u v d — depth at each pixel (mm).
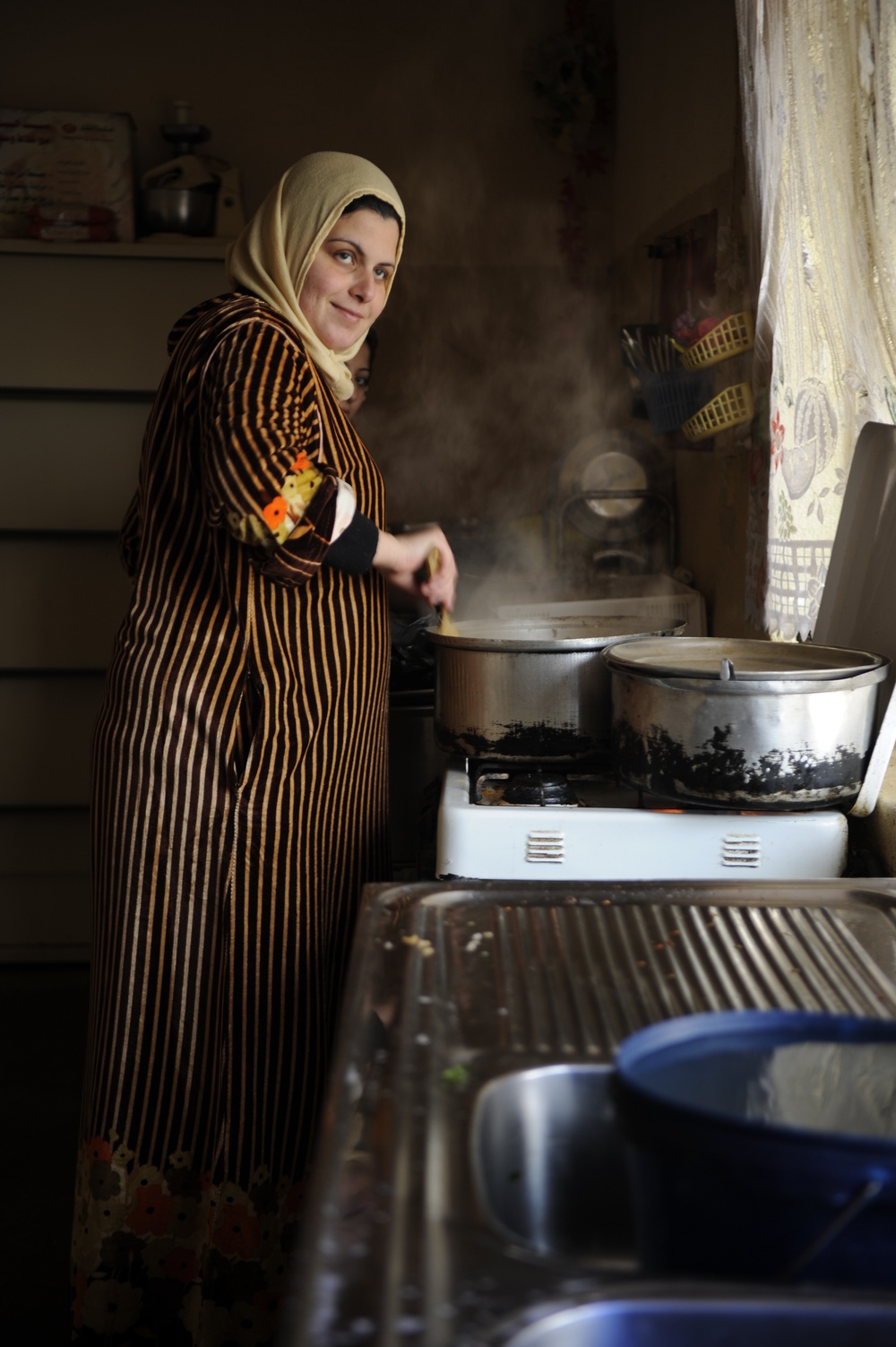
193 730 1394
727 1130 517
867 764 1275
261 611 1373
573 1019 784
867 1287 516
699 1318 484
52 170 2688
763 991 833
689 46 2443
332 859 1492
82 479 2734
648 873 1286
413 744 2318
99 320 2676
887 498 1436
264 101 3207
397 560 1448
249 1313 1465
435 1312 492
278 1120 1448
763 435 1838
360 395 2590
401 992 822
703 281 2365
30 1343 1620
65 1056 2463
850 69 1445
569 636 1765
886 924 962
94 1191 1445
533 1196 706
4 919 2930
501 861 1299
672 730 1237
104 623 2797
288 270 1460
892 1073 651
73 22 3127
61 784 2859
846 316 1529
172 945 1420
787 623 1770
